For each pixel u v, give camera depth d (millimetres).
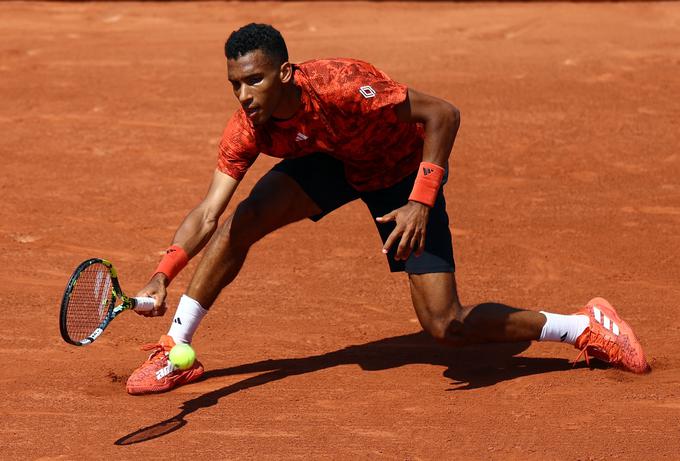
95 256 30234
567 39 64375
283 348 23531
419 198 18906
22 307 25984
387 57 59312
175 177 38500
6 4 82312
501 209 34438
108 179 38188
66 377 21578
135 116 47344
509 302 26453
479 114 46500
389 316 25734
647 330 24312
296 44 64188
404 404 20062
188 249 19938
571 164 39531
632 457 17609
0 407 19953
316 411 19719
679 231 32062
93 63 59156
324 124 18891
